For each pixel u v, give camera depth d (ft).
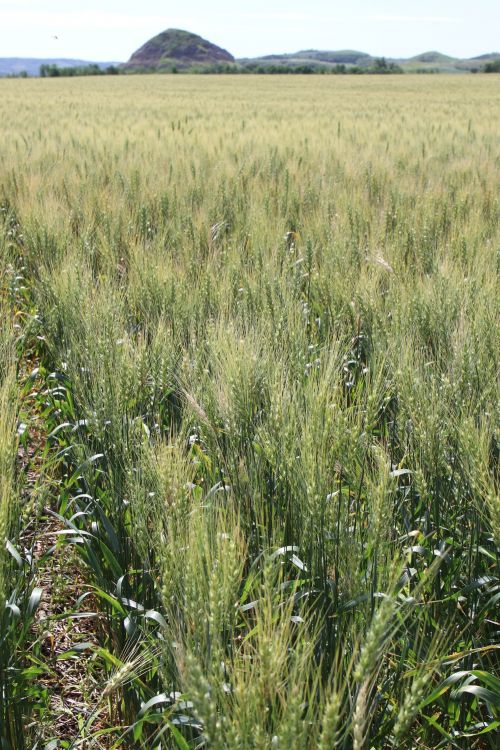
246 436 11.30
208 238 25.12
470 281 17.44
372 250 22.24
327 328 18.37
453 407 11.78
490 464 11.18
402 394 11.73
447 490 11.13
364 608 8.29
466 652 8.66
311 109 121.90
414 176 38.73
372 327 16.38
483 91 209.46
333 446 9.68
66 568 12.59
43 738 9.39
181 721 7.50
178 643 7.13
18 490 10.26
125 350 13.12
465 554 10.69
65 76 401.90
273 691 6.31
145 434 11.22
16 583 9.89
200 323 15.62
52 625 11.66
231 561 7.38
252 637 8.54
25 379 18.34
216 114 105.19
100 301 15.74
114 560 10.82
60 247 23.09
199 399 12.13
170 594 7.88
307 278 21.63
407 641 8.80
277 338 14.56
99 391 12.18
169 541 8.19
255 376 11.76
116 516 11.60
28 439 17.38
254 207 28.60
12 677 9.05
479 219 26.50
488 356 13.24
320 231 24.88
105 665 10.55
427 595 10.00
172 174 37.11
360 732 6.24
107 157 42.88
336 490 9.53
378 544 8.73
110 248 23.18
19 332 19.79
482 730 8.97
